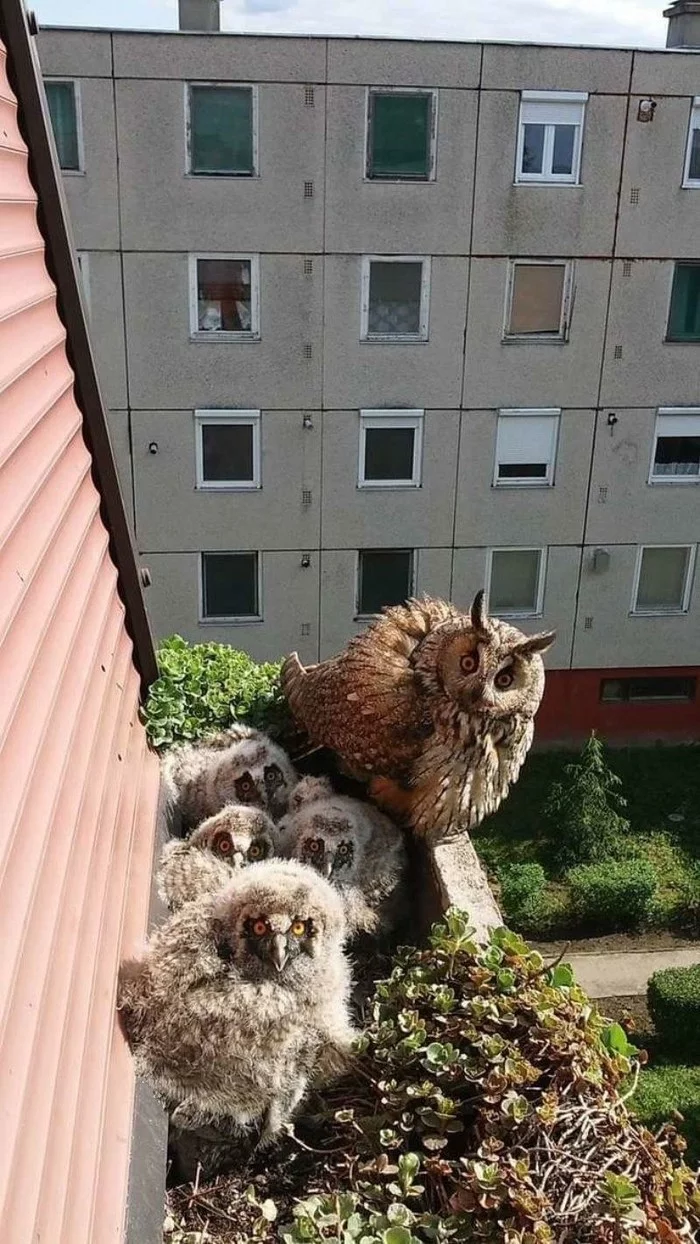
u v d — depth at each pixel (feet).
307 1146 9.88
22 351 9.98
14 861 6.98
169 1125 9.71
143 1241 7.64
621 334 43.73
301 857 12.69
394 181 39.81
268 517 44.83
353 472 44.47
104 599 12.58
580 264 42.29
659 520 47.52
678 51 39.37
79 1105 7.30
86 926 8.67
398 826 13.62
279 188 39.40
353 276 41.16
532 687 11.93
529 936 37.50
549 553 47.50
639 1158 8.73
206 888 11.92
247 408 42.73
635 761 50.31
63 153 38.19
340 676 13.21
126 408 42.14
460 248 41.27
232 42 37.04
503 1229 8.11
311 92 38.11
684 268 43.04
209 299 41.04
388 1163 9.00
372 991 12.55
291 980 9.90
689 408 45.37
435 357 42.93
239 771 14.40
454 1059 9.63
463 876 12.88
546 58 38.75
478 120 39.34
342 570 46.34
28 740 7.88
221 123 38.27
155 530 44.42
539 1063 9.57
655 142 40.68
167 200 39.06
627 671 50.80
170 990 9.50
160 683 15.61
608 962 35.88
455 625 12.07
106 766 10.80
